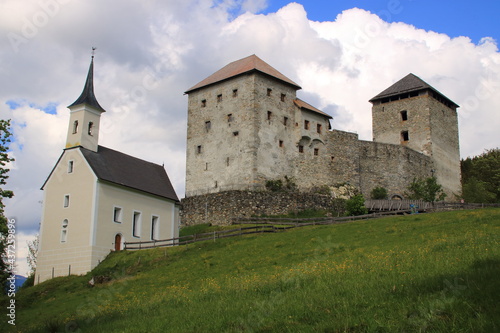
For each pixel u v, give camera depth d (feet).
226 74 220.43
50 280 146.00
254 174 201.46
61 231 159.22
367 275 81.66
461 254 84.79
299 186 214.07
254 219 184.34
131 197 168.04
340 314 62.69
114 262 148.56
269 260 122.72
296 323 62.95
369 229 139.23
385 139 268.62
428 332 53.11
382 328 56.13
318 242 132.67
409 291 66.18
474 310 54.95
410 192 237.25
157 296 102.68
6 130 124.47
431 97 263.29
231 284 98.37
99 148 173.06
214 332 66.13
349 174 225.76
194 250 147.02
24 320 107.55
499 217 130.21
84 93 173.88
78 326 85.05
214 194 196.95
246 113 208.23
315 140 222.28
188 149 222.89
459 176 275.59
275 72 223.92
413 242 112.37
